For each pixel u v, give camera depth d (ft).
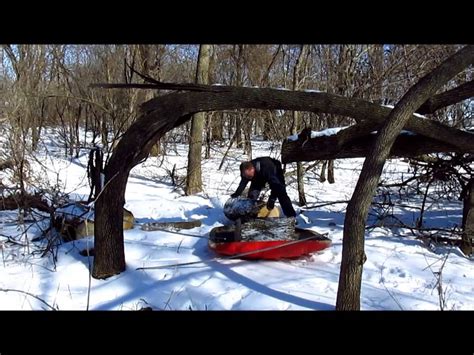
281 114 38.81
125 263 18.61
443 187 29.30
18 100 26.45
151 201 34.42
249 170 22.40
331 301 15.23
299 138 23.02
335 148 22.06
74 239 21.88
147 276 17.71
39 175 31.91
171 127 17.88
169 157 60.54
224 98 17.07
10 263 18.99
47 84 47.44
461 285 17.49
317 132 22.86
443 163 23.95
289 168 48.37
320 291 16.21
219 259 19.56
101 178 18.20
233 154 57.31
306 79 37.83
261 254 19.58
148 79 16.92
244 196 23.79
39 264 18.92
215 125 58.59
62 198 25.25
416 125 18.67
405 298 15.80
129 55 52.80
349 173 54.60
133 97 47.83
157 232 24.18
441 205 33.32
